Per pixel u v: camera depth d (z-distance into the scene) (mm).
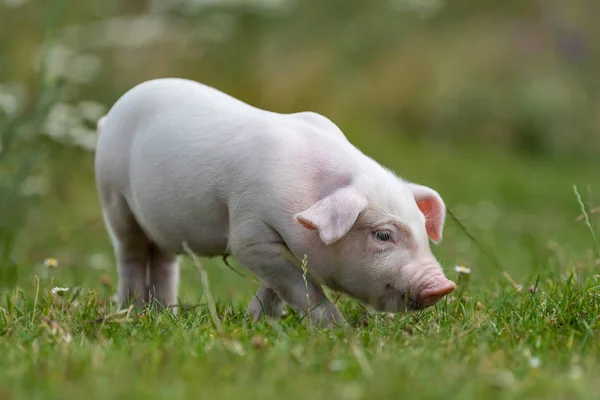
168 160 8453
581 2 31516
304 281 7941
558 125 28047
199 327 7262
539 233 16578
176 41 22172
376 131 25656
